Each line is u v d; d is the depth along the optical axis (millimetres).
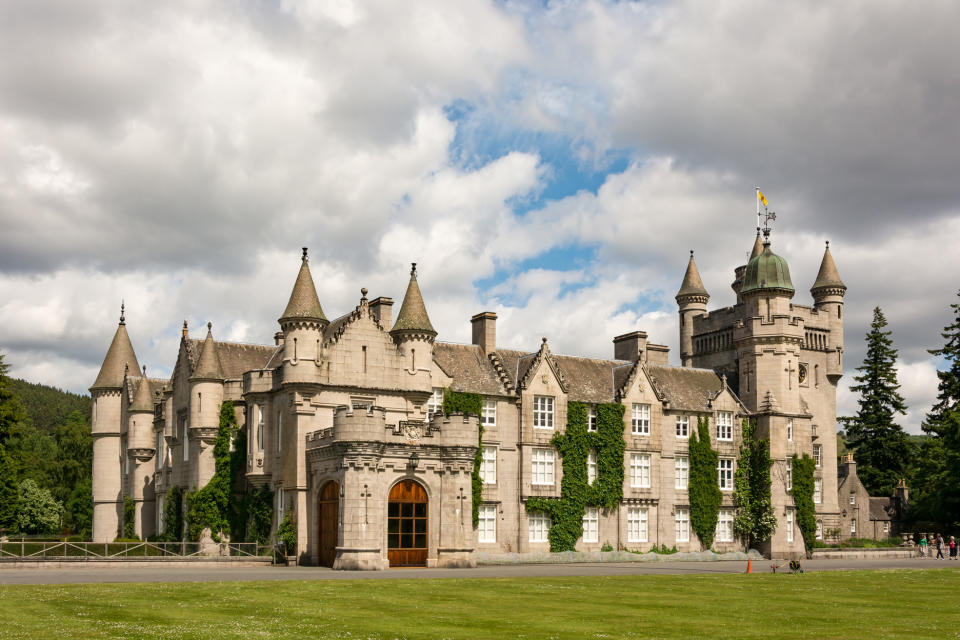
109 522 83875
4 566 49156
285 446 59219
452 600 33312
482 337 73438
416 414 62562
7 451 83375
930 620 30172
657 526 73750
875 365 113562
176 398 71125
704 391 80000
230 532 63125
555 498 69750
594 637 24844
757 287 81188
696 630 26828
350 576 45125
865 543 89062
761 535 76938
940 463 97688
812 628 27875
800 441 79938
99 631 24281
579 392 73438
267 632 24594
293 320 59188
